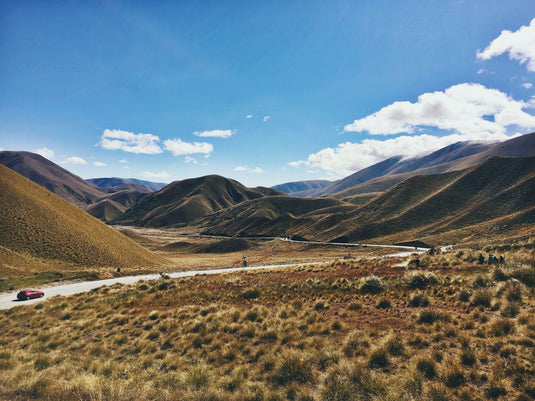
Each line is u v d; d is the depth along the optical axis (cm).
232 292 2289
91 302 2278
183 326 1439
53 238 5491
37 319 1816
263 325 1320
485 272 1844
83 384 809
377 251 9594
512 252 2556
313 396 694
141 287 2920
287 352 934
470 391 623
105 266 5572
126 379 905
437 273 2102
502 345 777
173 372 920
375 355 820
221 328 1334
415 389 651
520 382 616
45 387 797
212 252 14688
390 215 15525
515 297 1148
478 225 10494
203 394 736
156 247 16250
